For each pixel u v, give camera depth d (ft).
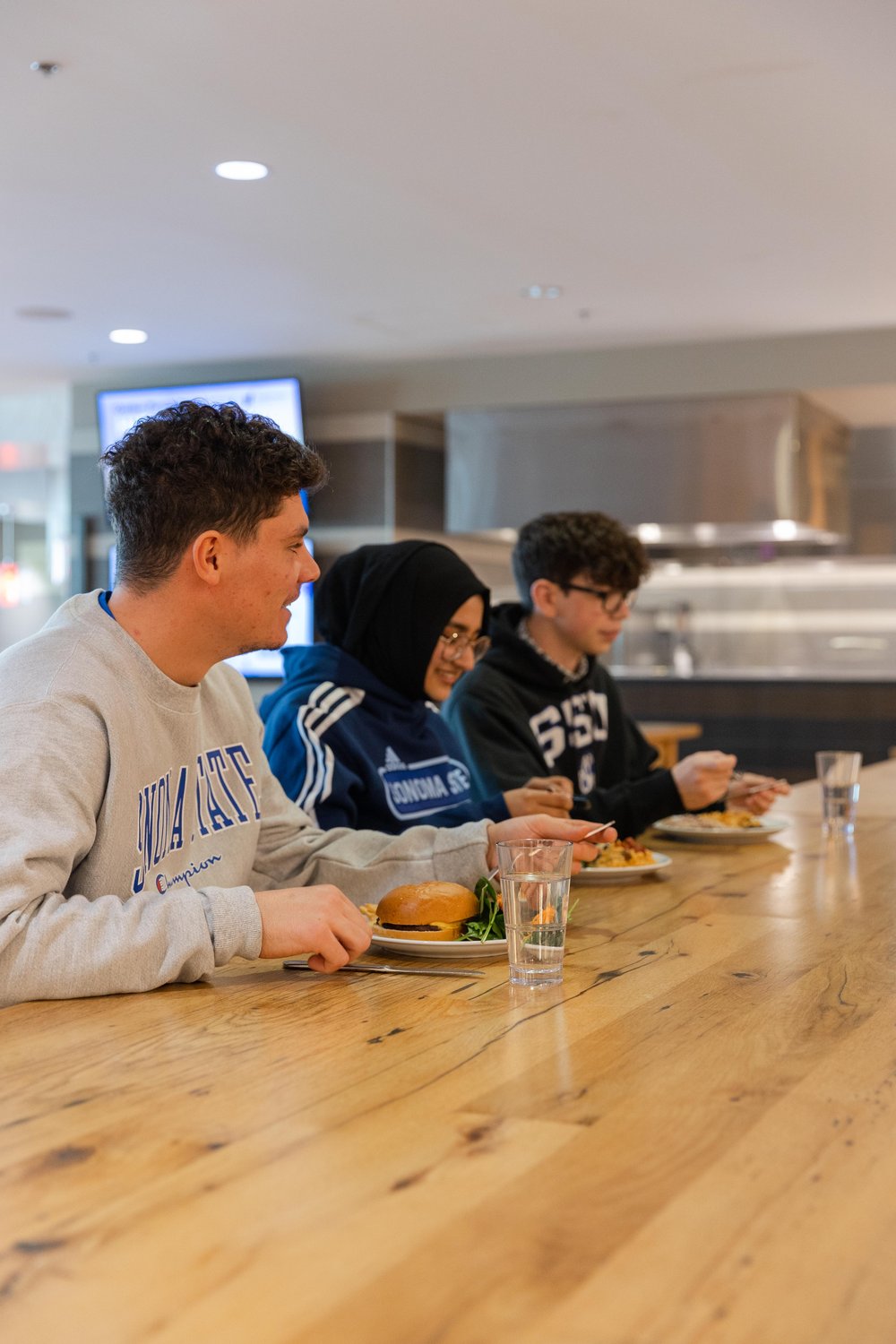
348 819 6.47
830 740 21.65
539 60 10.49
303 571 4.27
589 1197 2.25
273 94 11.19
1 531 25.88
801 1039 3.21
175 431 4.08
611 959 4.11
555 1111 2.68
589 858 4.83
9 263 16.31
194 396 22.31
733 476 20.25
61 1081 2.89
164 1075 2.92
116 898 3.76
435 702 7.23
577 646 8.82
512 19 9.78
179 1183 2.31
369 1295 1.90
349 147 12.36
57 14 9.77
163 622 4.17
